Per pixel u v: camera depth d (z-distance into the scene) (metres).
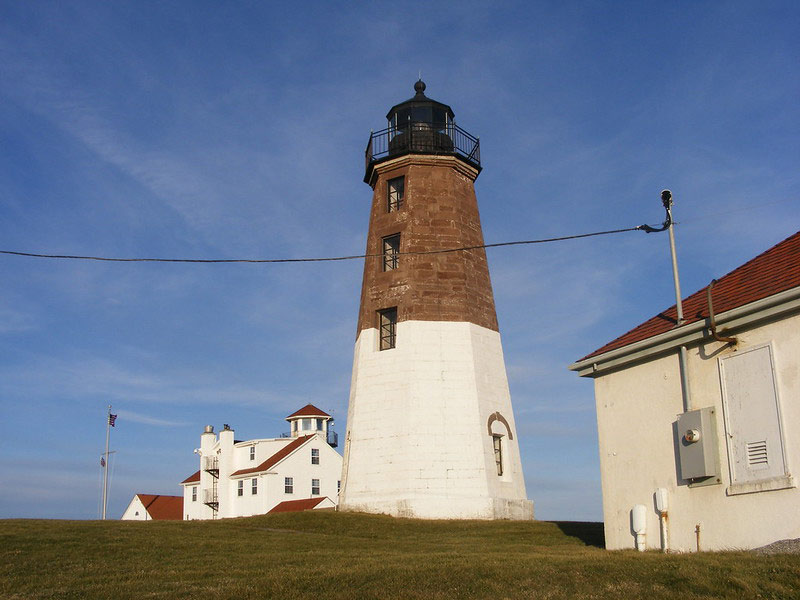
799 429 16.30
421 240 37.66
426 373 35.28
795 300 16.48
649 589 14.84
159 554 22.02
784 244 19.72
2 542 22.89
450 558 20.12
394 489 33.81
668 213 20.91
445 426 34.50
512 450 36.34
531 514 35.56
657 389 20.02
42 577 18.58
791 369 16.61
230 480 72.56
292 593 16.00
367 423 35.53
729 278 20.31
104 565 20.20
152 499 83.12
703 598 13.95
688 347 19.17
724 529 17.73
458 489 33.62
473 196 40.53
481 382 35.94
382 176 40.00
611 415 21.36
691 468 18.44
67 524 28.09
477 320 37.19
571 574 16.39
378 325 37.38
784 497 16.44
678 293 20.02
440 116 40.41
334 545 24.64
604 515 21.28
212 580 17.86
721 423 18.08
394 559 20.25
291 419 77.12
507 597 15.22
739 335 17.86
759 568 14.88
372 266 38.38
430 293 36.69
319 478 71.44
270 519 32.84
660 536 19.36
